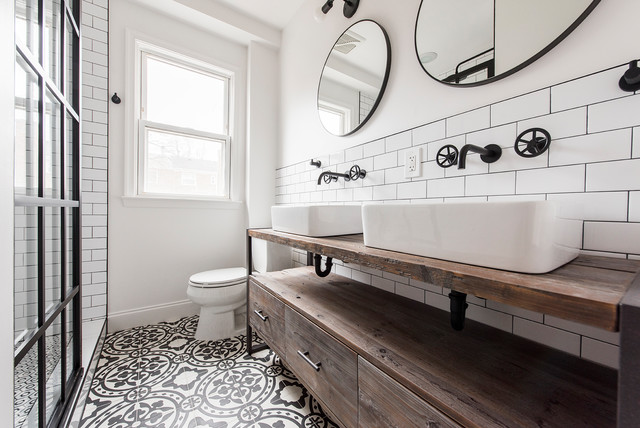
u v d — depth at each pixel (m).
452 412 0.50
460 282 0.51
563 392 0.56
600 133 0.67
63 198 0.95
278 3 1.92
